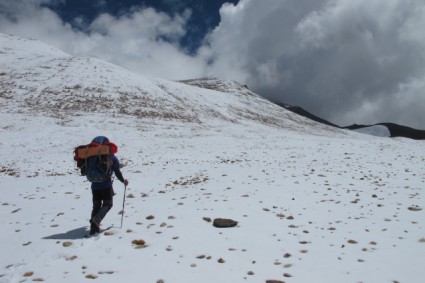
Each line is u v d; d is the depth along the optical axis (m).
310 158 24.28
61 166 23.83
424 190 12.97
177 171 19.61
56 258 6.62
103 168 8.02
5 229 8.95
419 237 7.78
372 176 16.41
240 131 52.34
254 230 8.38
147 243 7.41
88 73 71.12
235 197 12.18
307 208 10.58
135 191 14.22
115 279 5.62
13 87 61.66
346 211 10.24
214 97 112.88
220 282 5.52
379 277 5.75
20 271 6.02
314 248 7.16
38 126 40.47
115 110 56.62
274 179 15.77
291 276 5.78
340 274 5.86
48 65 76.00
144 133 42.81
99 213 7.96
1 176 20.02
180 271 5.94
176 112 63.72
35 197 13.40
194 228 8.53
